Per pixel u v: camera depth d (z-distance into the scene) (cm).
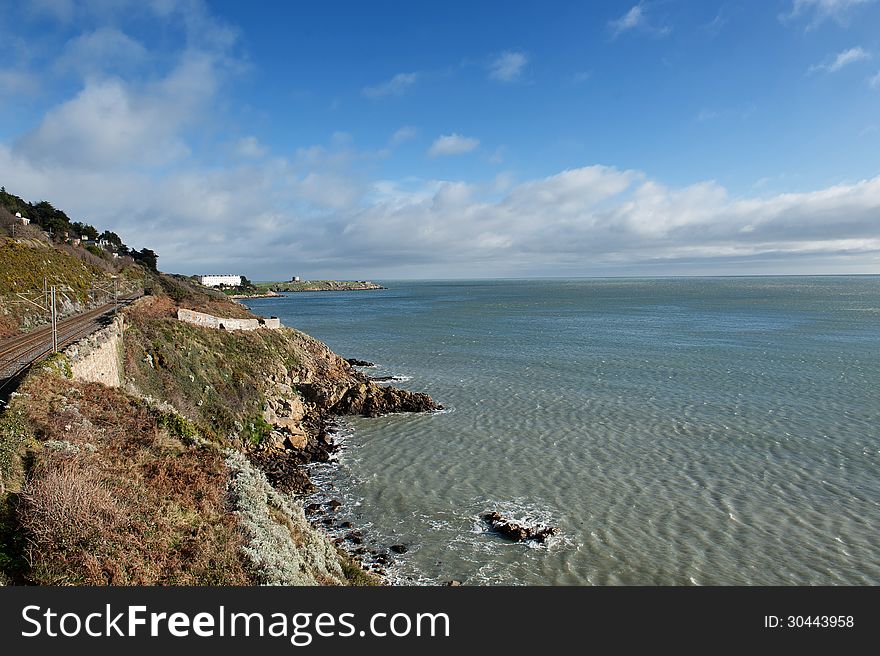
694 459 3017
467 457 3119
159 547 1295
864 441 3253
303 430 3628
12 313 3744
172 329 3900
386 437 3534
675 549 2116
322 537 1931
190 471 1734
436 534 2264
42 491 1247
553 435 3469
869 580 1898
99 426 1838
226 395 3581
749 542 2153
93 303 5281
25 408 1656
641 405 4169
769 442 3272
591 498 2556
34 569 1102
